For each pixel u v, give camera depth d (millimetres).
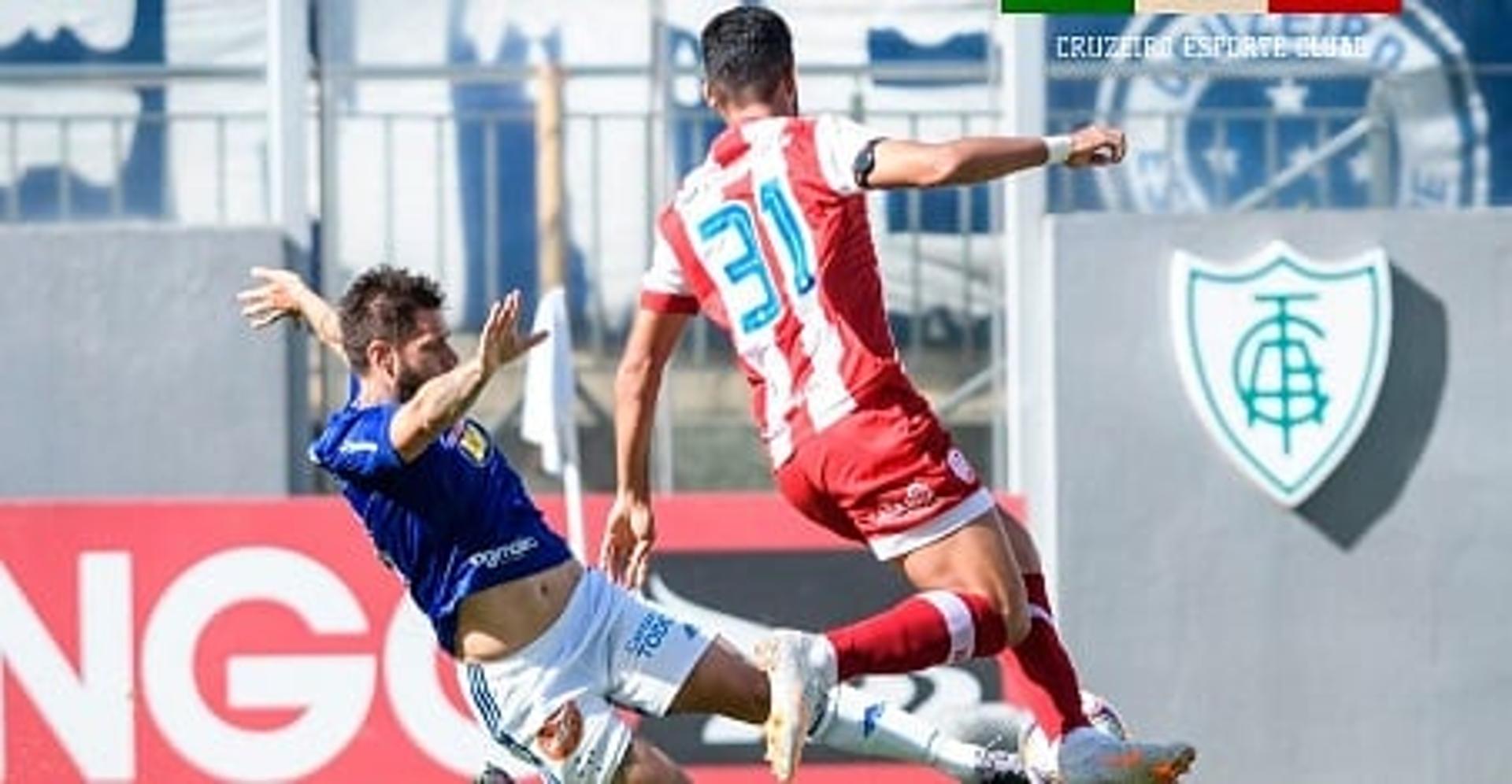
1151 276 35375
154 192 36406
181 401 35125
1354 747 35375
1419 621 35500
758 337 26031
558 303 32594
